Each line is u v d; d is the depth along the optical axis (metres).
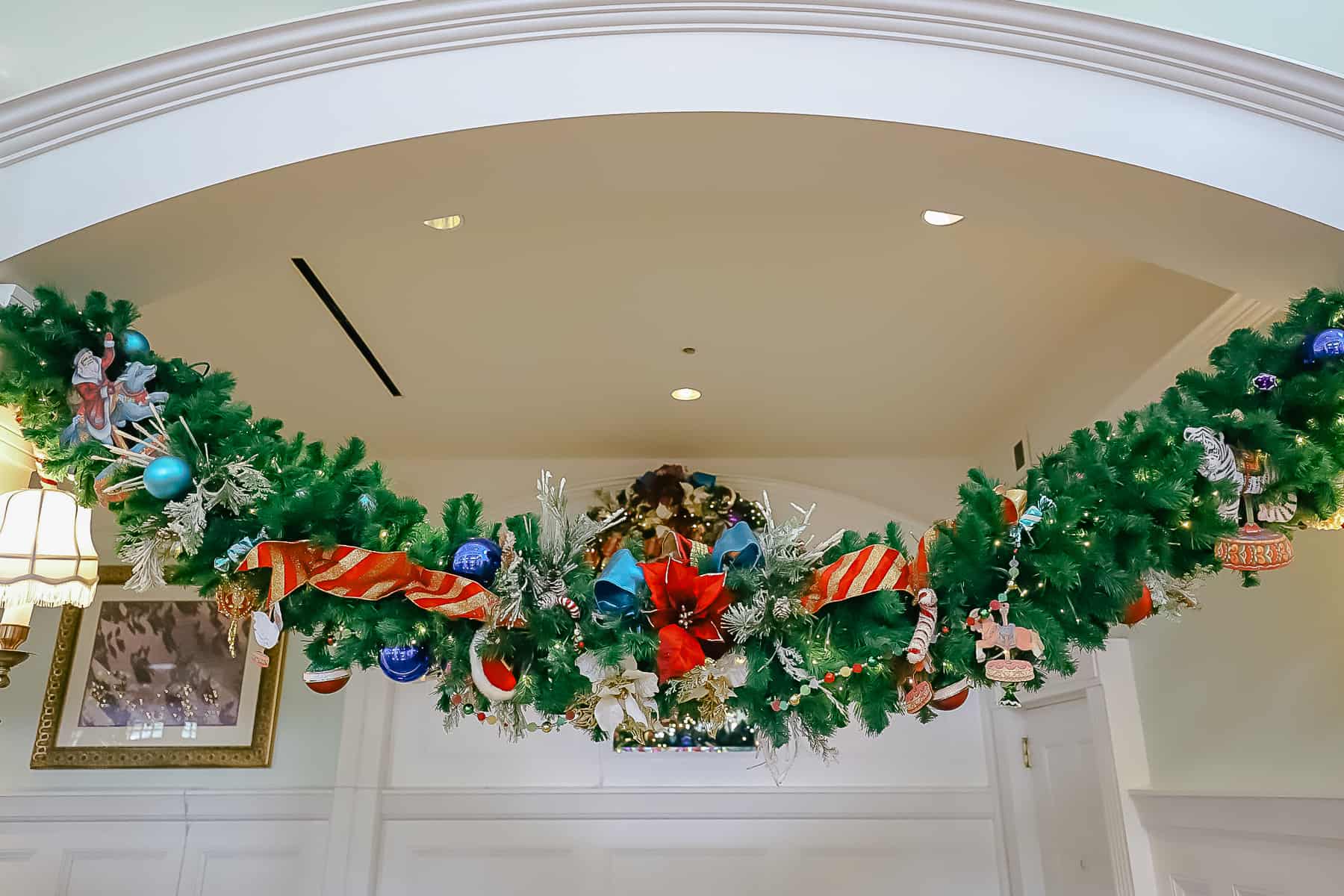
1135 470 1.35
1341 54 1.71
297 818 3.48
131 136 1.58
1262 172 1.54
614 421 3.54
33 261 1.56
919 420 3.51
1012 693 1.36
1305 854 2.02
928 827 3.48
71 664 3.64
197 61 1.58
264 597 1.34
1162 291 2.42
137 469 1.38
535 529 1.31
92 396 1.43
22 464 1.63
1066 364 2.96
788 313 2.73
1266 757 2.17
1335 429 1.46
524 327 2.81
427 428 3.59
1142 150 1.54
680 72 1.57
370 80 1.59
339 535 1.33
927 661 1.31
